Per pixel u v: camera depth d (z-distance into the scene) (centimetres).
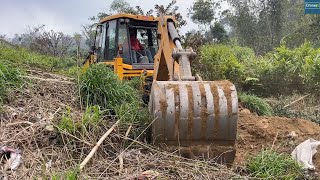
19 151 404
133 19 841
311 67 1192
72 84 589
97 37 941
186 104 439
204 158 446
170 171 420
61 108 516
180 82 459
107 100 537
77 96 548
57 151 427
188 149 445
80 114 498
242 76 1322
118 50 827
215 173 420
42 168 385
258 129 542
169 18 576
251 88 1327
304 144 488
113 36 859
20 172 379
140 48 857
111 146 454
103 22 895
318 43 2520
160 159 434
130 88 577
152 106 451
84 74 562
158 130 441
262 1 3162
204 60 1341
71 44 2111
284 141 521
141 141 478
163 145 447
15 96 516
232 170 440
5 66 533
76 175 367
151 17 854
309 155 470
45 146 432
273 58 1405
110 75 561
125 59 827
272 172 425
